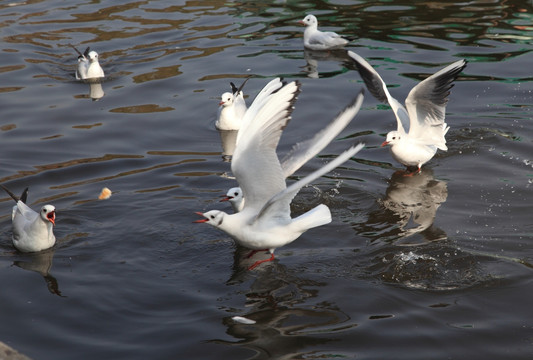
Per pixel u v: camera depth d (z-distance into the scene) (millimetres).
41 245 8656
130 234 9055
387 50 15844
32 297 7699
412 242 8680
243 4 19875
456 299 7492
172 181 10500
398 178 10578
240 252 8648
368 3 19547
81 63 14789
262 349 6719
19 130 12289
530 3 18719
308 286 7824
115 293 7758
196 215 9516
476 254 8344
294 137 11836
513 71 14477
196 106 13391
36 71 15203
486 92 13578
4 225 9383
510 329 6953
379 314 7258
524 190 10008
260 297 7637
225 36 17266
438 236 8812
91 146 11727
